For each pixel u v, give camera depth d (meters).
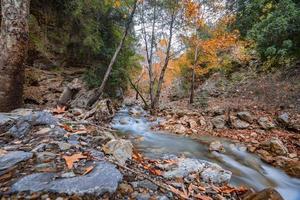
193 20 12.77
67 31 10.73
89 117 6.74
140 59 18.25
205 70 16.27
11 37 4.58
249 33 10.11
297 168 4.48
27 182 2.11
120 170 2.77
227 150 5.73
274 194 3.03
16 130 3.38
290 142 6.35
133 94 30.86
